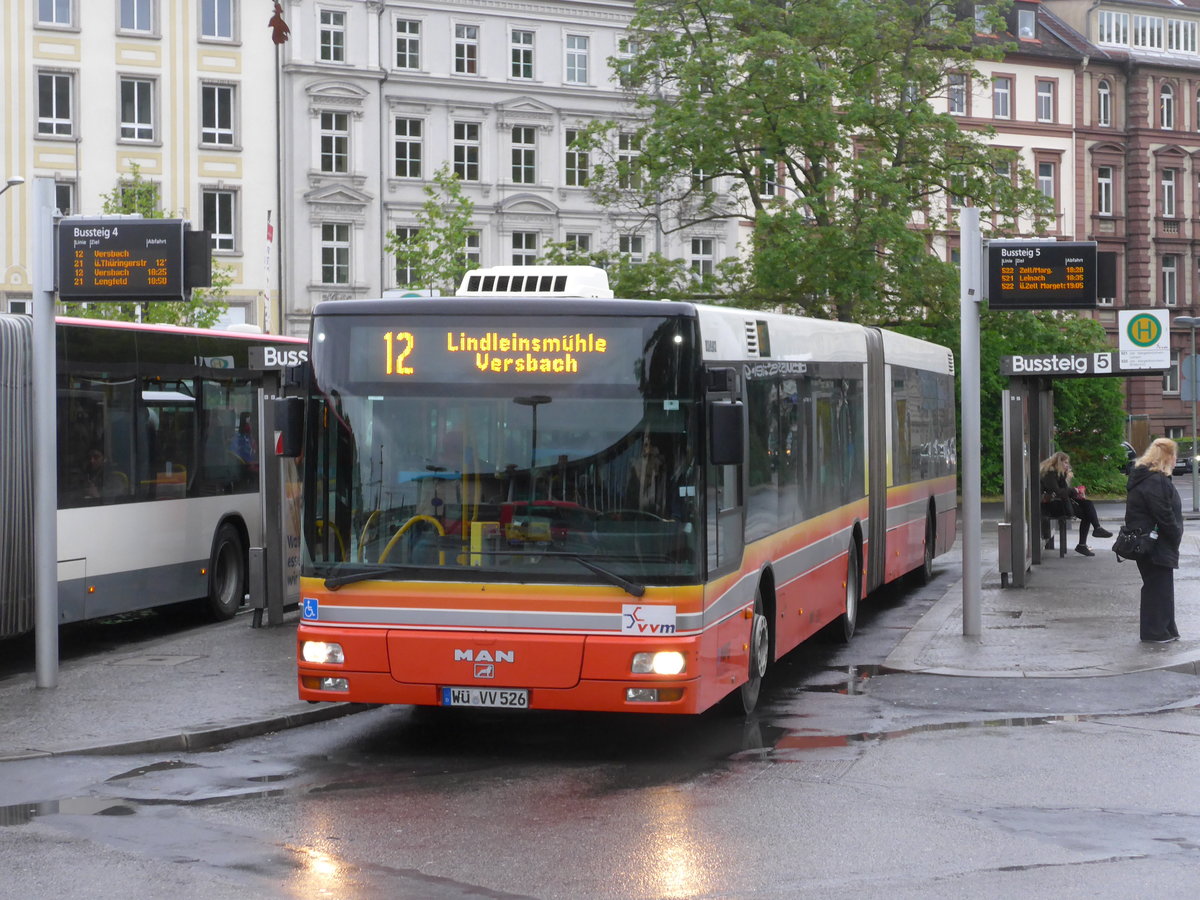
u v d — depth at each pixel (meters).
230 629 17.28
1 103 55.16
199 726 11.66
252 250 58.72
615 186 41.91
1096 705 12.92
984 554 29.36
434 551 10.65
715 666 11.08
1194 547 28.33
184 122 57.66
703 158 38.44
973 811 9.15
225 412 19.58
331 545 10.79
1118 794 9.61
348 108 59.84
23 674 15.64
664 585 10.46
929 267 38.44
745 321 12.49
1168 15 77.19
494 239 62.78
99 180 56.50
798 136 37.81
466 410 10.72
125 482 17.17
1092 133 74.94
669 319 10.67
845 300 37.19
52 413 13.54
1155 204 76.19
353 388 10.84
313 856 8.14
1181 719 12.34
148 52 57.16
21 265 55.50
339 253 60.09
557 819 8.98
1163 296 76.56
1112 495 55.62
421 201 61.41
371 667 10.67
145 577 17.56
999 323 40.34
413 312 10.83
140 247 13.36
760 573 12.65
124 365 17.20
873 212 37.25
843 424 16.55
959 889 7.45
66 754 10.89
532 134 63.62
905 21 40.66
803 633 14.53
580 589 10.48
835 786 9.87
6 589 15.25
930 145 40.34
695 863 7.96
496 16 62.50
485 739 11.65
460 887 7.53
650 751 11.13
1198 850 8.19
